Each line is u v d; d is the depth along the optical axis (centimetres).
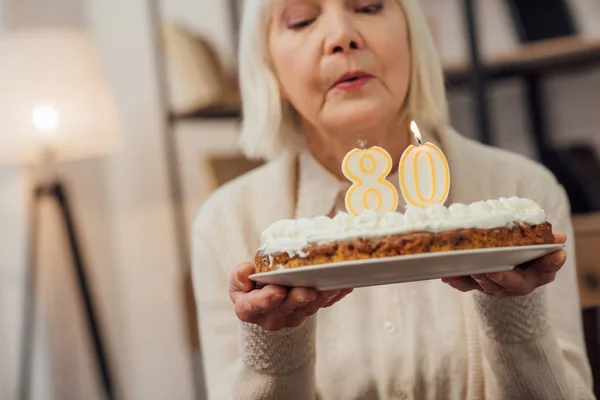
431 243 90
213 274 134
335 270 85
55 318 300
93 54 286
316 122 126
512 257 89
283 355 108
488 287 99
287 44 125
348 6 121
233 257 134
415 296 127
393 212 96
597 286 167
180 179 327
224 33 333
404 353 126
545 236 95
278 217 135
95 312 289
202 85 275
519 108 305
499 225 92
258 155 141
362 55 119
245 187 140
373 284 91
